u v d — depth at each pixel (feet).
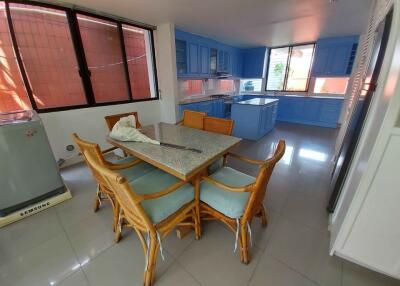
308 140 12.53
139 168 5.62
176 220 4.03
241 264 4.19
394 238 3.49
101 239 4.88
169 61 11.45
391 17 3.81
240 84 21.30
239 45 17.67
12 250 4.61
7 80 7.55
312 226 5.24
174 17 9.62
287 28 11.82
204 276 3.96
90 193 6.86
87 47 9.26
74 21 8.32
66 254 4.48
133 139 5.28
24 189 5.74
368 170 3.33
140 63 11.81
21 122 5.54
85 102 9.39
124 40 10.44
